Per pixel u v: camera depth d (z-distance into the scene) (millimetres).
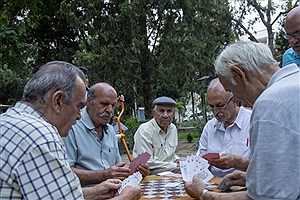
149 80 14781
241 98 1674
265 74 1591
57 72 1619
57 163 1455
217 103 2939
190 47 14727
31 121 1492
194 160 2287
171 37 14562
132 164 2717
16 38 10703
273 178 1378
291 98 1395
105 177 2580
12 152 1420
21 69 13406
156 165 3246
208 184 2500
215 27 15016
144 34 14188
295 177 1355
